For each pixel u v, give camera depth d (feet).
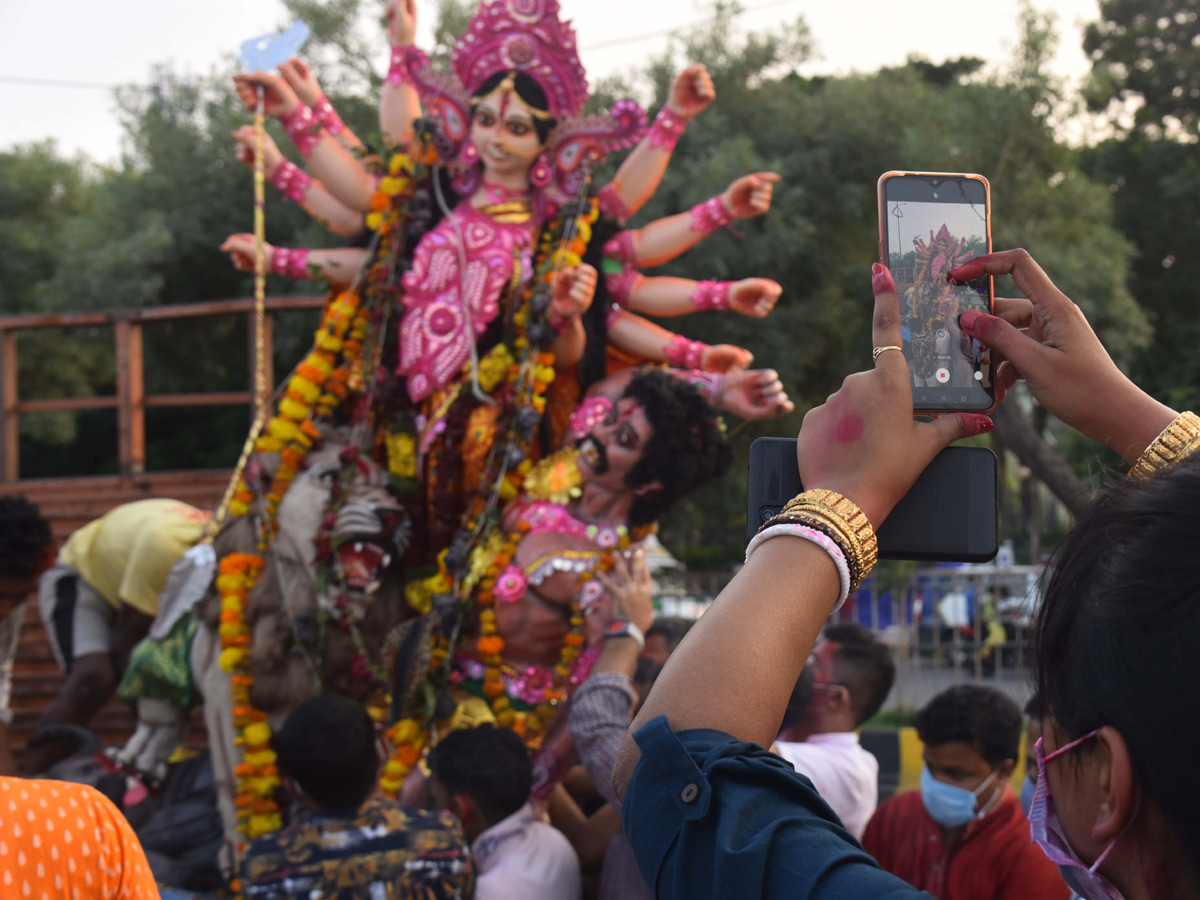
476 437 10.71
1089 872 2.49
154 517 12.59
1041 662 2.56
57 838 4.01
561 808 10.34
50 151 58.13
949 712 9.07
